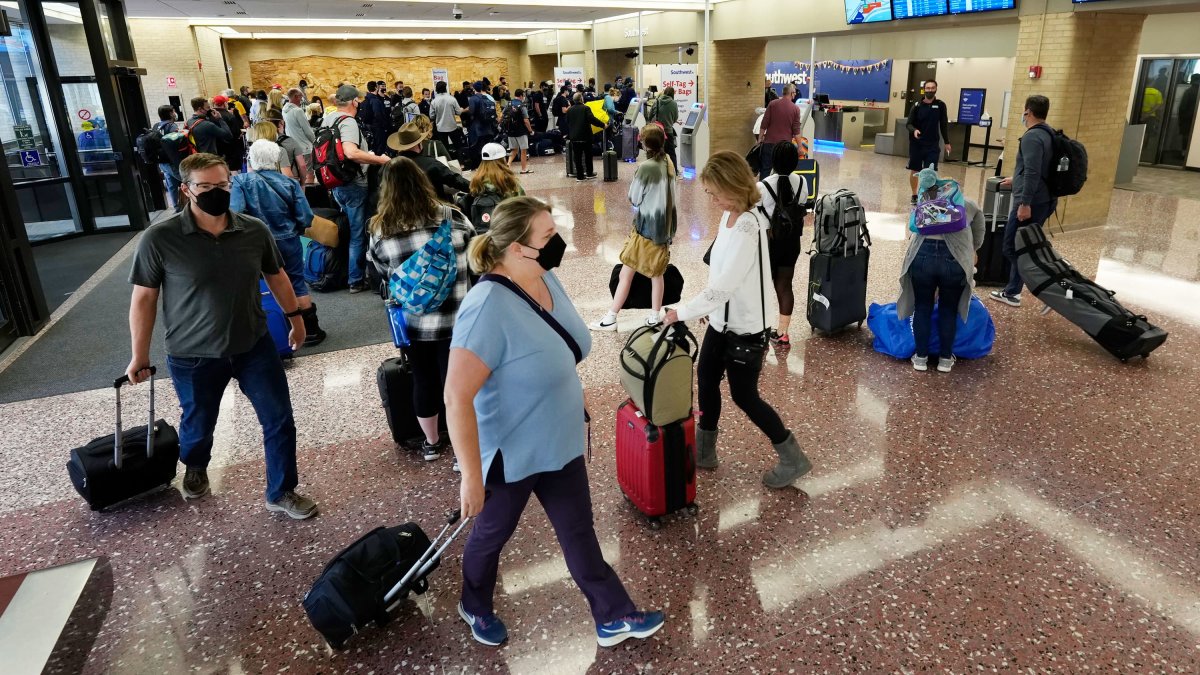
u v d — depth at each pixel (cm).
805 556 279
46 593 217
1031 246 493
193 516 317
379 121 1288
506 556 284
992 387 420
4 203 532
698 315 276
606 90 1622
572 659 234
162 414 418
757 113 1438
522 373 193
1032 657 229
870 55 1750
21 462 367
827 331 498
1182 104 1249
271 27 1989
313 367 477
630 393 286
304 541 298
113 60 1008
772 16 1241
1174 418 377
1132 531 288
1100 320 451
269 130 577
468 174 1416
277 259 298
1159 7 676
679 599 258
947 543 284
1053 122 758
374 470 350
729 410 401
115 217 956
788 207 446
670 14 1533
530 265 194
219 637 249
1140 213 891
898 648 234
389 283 322
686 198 1066
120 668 236
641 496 295
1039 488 319
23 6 838
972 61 1529
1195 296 572
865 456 349
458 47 2652
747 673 226
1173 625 240
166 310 283
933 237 416
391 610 249
